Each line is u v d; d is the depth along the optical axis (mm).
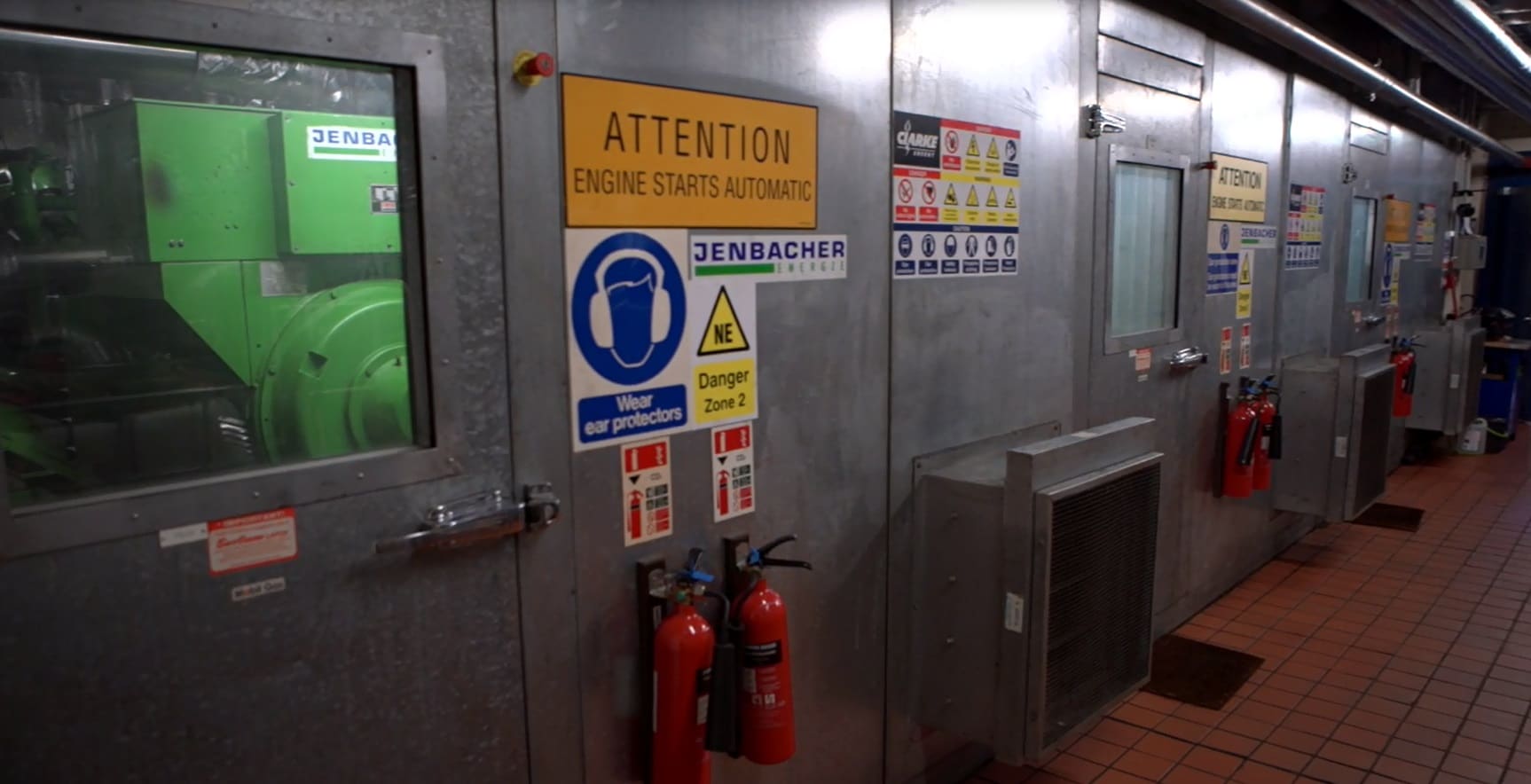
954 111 2389
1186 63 3383
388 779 1488
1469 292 8016
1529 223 7773
